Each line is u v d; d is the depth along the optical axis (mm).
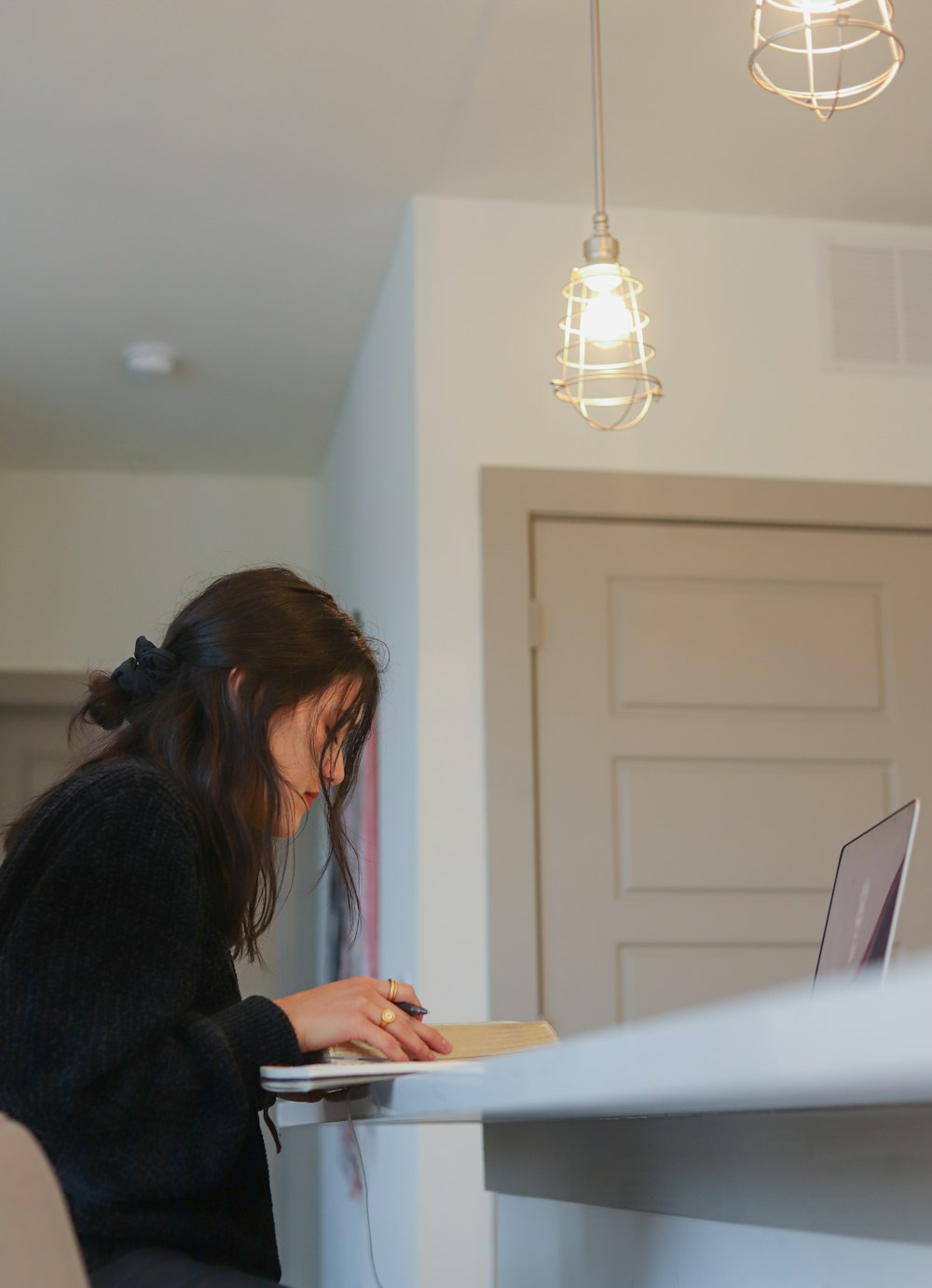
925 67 2545
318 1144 4141
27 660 4555
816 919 2852
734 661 2932
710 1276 1014
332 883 3896
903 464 3066
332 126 2719
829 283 3117
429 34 2430
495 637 2836
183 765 1154
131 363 3791
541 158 2852
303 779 1245
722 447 3004
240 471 4773
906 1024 370
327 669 1234
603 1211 1247
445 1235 2604
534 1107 693
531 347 2980
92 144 2766
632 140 2787
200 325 3643
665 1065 507
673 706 2898
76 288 3410
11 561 4613
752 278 3094
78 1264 591
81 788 1026
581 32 2432
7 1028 926
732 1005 467
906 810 986
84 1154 919
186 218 3078
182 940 1001
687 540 2969
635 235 3068
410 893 2826
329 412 4273
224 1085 970
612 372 2994
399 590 3086
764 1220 929
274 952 4590
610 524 2949
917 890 2869
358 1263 3291
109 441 4449
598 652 2893
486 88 2600
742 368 3049
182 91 2592
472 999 2709
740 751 2896
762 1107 688
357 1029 1075
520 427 2945
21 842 1017
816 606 2982
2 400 4102
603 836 2820
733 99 2646
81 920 959
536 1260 1438
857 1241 811
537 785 2822
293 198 2994
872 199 3055
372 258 3283
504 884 2742
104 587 4652
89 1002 934
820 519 3002
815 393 3064
